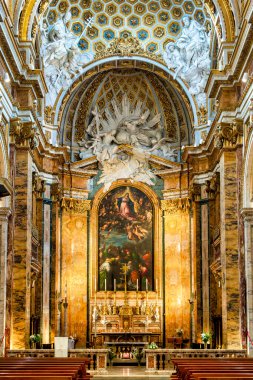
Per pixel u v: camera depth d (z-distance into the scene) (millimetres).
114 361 28625
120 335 32156
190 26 33125
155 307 34031
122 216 35375
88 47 33688
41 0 27828
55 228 32906
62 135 35062
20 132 25562
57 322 32531
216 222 31547
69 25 33312
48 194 32844
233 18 27250
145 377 22375
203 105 33688
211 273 32438
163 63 33531
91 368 23406
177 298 34031
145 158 35625
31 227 26875
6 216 24281
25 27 26938
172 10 33469
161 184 35500
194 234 33594
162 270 34562
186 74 33500
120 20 33875
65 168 34594
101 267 34781
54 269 32688
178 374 17094
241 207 25094
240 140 25766
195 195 33594
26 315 24922
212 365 15500
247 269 24250
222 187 26234
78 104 35688
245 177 24578
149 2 33500
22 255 25219
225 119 26469
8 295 24453
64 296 33500
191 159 33969
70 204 34500
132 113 36031
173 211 34906
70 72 33312
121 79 35875
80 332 33656
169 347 33406
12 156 25438
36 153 30719
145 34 33875
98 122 35812
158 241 34906
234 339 25078
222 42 27250
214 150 31359
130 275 34719
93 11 33562
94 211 35125
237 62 25094
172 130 35938
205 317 32500
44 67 32438
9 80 24906
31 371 13367
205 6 28984
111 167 35406
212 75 26594
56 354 22656
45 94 32156
